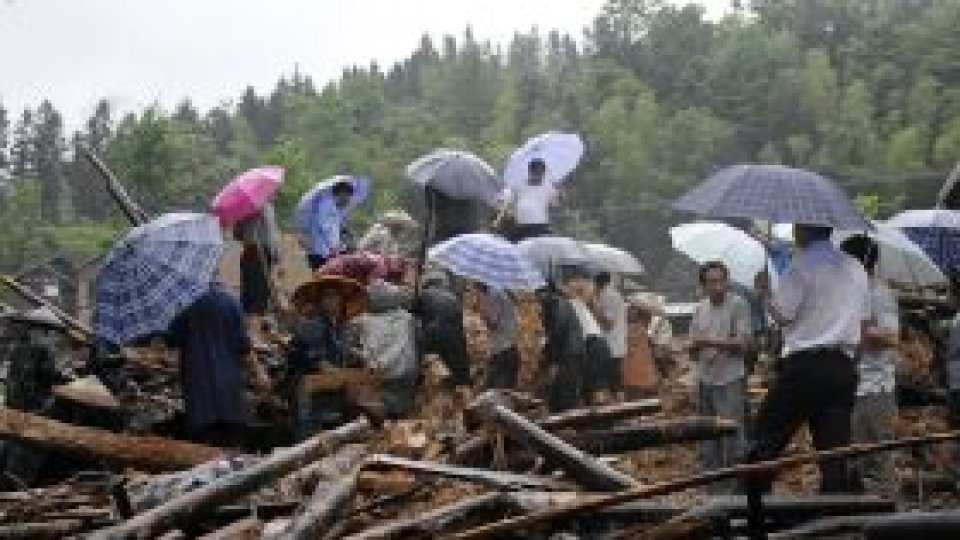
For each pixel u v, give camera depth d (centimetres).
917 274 1189
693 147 12306
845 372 925
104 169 1644
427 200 1539
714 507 672
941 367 1387
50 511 855
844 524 655
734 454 1051
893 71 14200
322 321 1151
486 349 1480
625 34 15800
